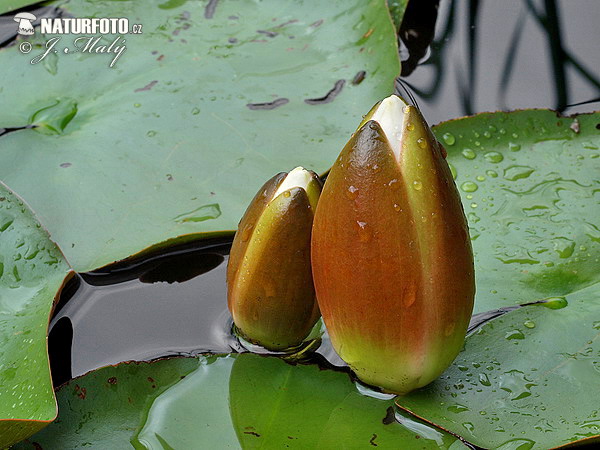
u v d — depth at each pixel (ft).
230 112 1.94
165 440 1.61
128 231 1.80
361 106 1.95
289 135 1.91
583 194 1.81
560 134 1.87
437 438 1.61
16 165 1.87
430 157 1.56
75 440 1.61
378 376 1.63
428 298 1.58
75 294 1.77
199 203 1.83
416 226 1.56
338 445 1.61
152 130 1.92
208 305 1.76
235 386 1.65
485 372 1.66
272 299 1.65
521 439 1.60
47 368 1.64
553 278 1.73
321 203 1.58
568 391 1.64
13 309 1.71
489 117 1.88
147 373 1.65
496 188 1.82
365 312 1.59
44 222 1.81
